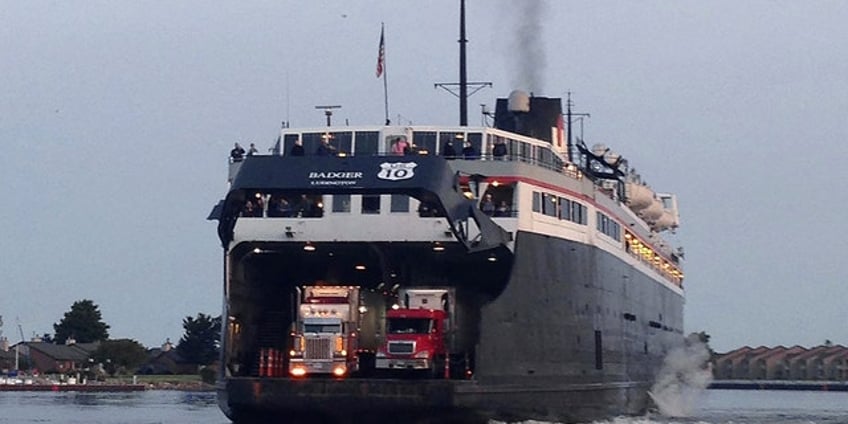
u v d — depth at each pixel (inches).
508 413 2113.7
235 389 2050.9
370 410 2010.3
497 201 2177.7
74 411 4062.5
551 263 2246.6
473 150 2219.5
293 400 2023.9
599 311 2507.4
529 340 2167.8
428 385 1990.7
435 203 1955.0
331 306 2198.6
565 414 2298.2
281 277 2395.4
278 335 2345.0
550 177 2273.6
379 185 1955.0
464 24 2810.0
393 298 2269.9
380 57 2493.8
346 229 2123.5
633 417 2859.3
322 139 2282.2
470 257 2185.0
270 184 1980.8
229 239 2122.3
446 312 2192.4
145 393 7027.6
